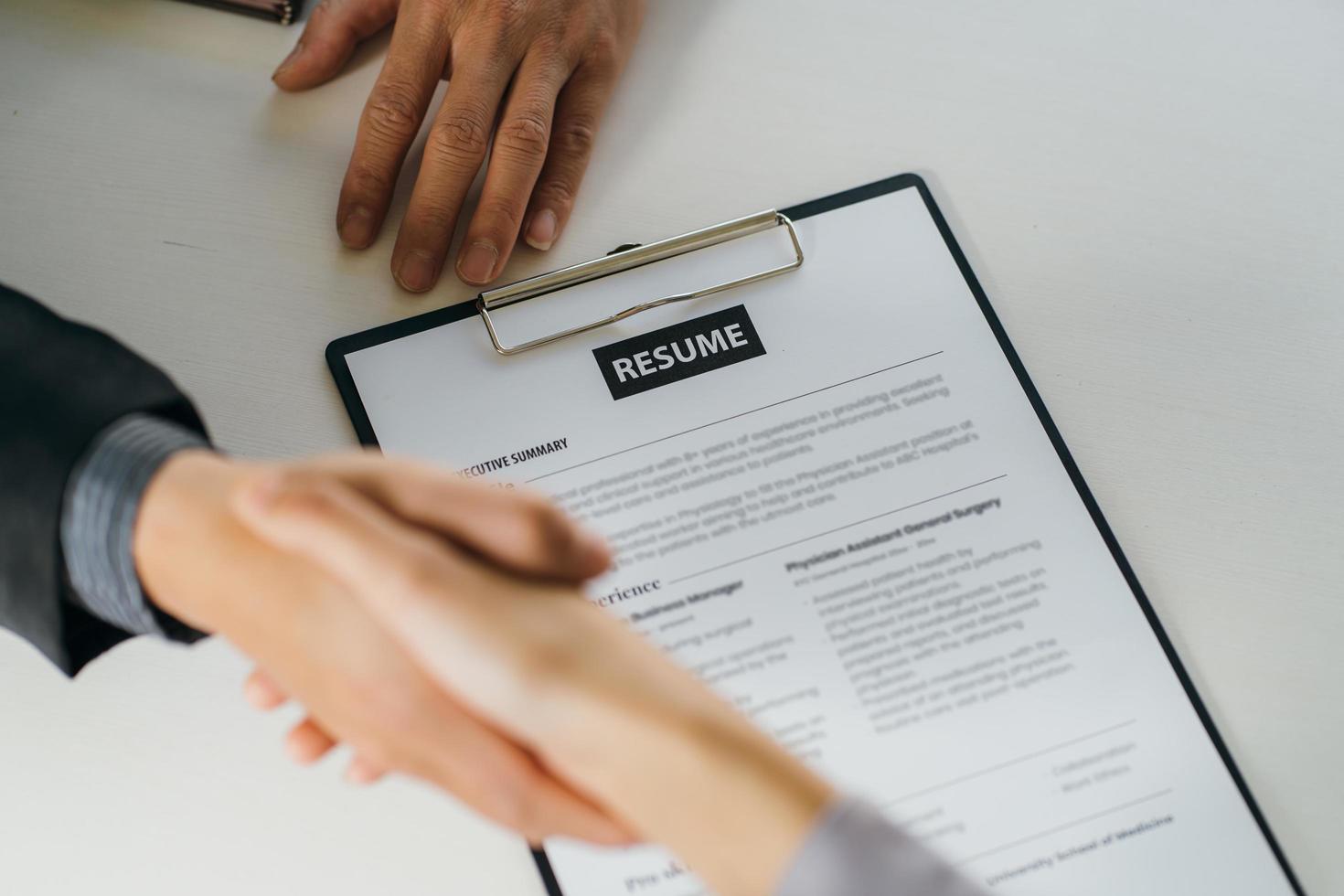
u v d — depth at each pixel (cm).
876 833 30
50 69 69
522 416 61
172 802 52
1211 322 67
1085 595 58
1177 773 55
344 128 69
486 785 39
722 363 63
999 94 74
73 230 64
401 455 59
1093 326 66
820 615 57
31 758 53
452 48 68
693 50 74
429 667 36
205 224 65
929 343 64
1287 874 53
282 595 39
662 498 59
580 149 68
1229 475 63
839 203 68
